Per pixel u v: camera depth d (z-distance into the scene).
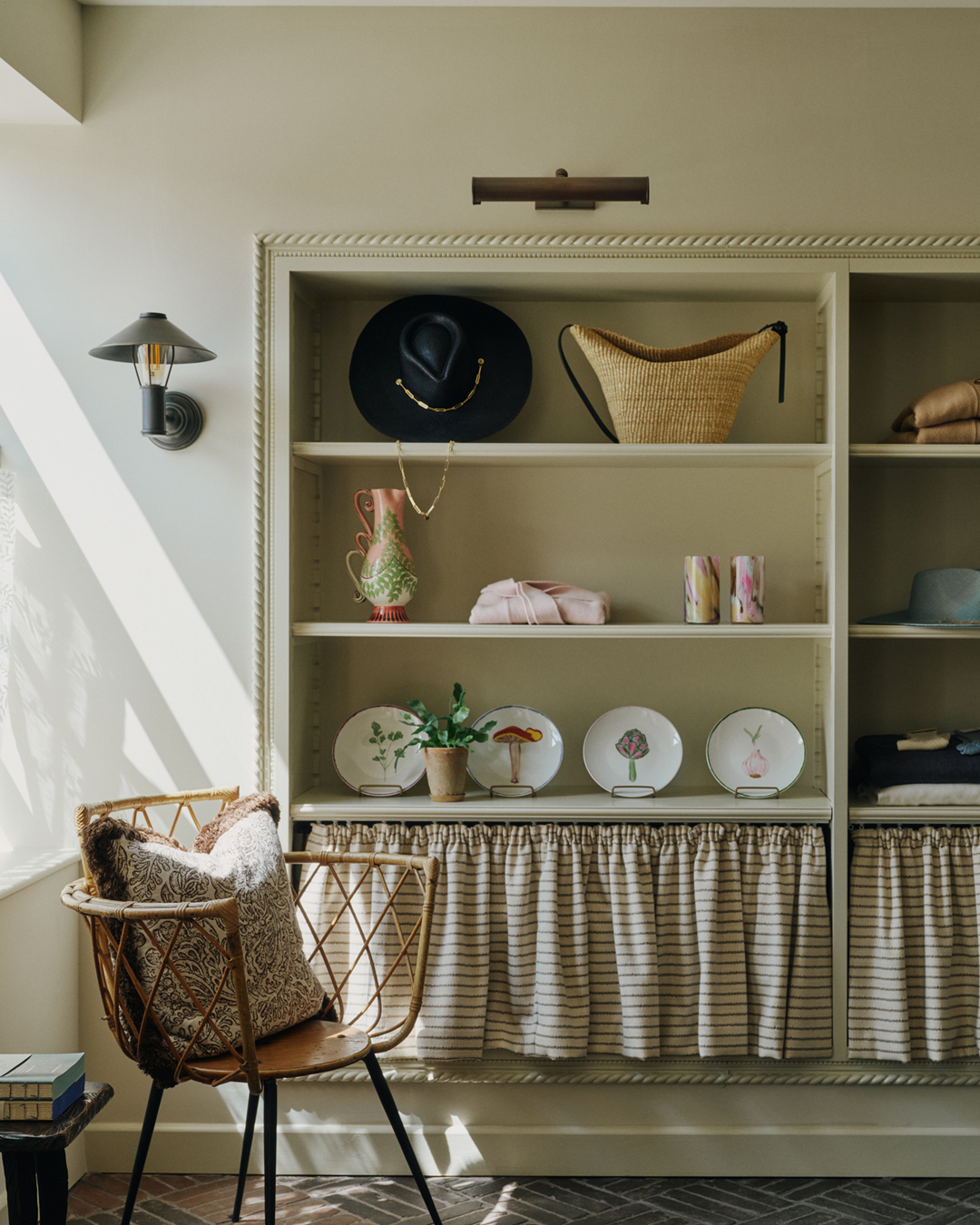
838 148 2.38
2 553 2.43
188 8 2.43
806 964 2.33
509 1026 2.36
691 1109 2.41
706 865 2.34
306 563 2.56
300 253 2.40
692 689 2.63
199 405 2.45
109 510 2.47
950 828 2.35
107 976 1.90
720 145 2.39
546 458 2.45
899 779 2.38
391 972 2.13
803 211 2.38
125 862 1.84
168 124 2.44
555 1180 2.39
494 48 2.41
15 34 2.15
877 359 2.62
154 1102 1.89
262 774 2.41
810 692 2.62
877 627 2.38
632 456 2.42
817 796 2.48
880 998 2.33
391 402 2.52
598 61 2.41
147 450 2.46
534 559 2.64
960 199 2.38
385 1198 2.30
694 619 2.42
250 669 2.46
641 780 2.50
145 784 2.48
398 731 2.54
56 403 2.47
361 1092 2.42
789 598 2.61
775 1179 2.39
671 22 2.40
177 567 2.46
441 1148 2.41
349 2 2.39
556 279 2.43
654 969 2.32
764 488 2.62
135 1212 2.24
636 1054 2.30
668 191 2.39
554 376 2.62
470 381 2.46
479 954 2.34
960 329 2.61
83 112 2.45
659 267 2.38
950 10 2.38
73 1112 1.49
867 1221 2.19
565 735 2.65
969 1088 2.39
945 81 2.38
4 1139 1.41
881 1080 2.36
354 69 2.42
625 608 2.64
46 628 2.48
